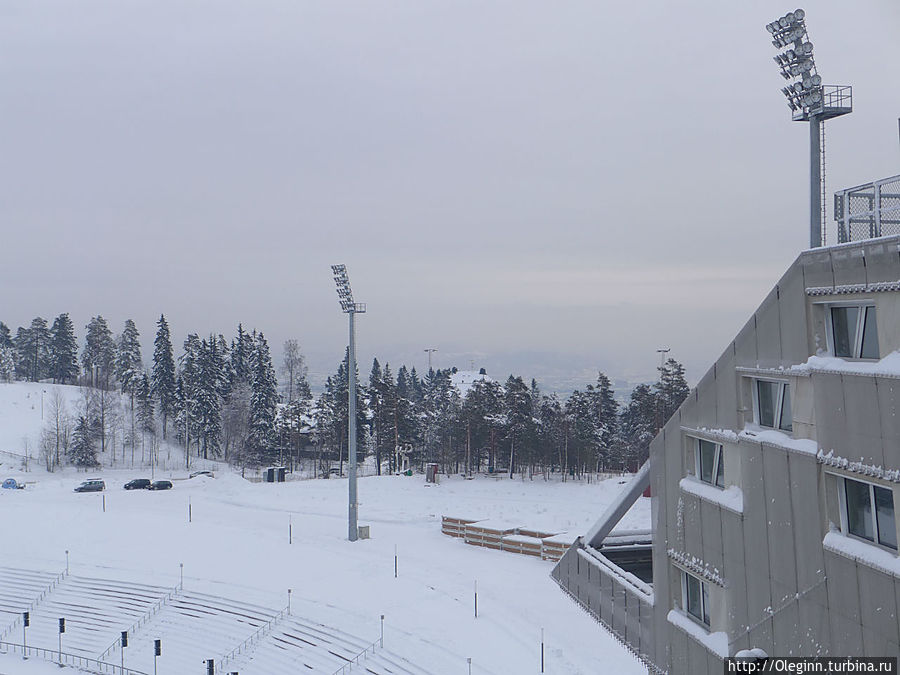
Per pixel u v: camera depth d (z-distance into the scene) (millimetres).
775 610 13172
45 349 185625
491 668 35000
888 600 10242
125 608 51219
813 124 17078
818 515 11891
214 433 131375
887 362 10312
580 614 41625
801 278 12352
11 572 56875
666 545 18281
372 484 88188
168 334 139625
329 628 43188
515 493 81750
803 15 17172
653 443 19219
